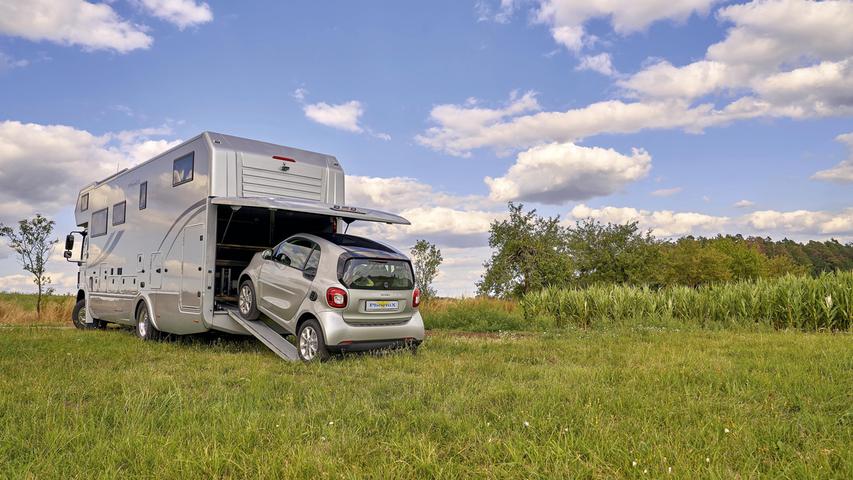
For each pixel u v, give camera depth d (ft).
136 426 14.82
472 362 26.12
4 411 16.44
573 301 54.85
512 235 88.12
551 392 18.66
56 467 12.07
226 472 12.14
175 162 35.12
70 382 20.93
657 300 53.72
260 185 32.96
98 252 45.50
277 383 21.03
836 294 45.03
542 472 11.97
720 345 32.40
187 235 33.30
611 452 12.94
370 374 23.62
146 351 30.66
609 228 102.94
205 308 31.53
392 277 29.12
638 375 21.99
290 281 29.40
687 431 14.48
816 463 12.28
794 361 25.23
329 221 36.29
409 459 12.80
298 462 12.06
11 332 40.75
